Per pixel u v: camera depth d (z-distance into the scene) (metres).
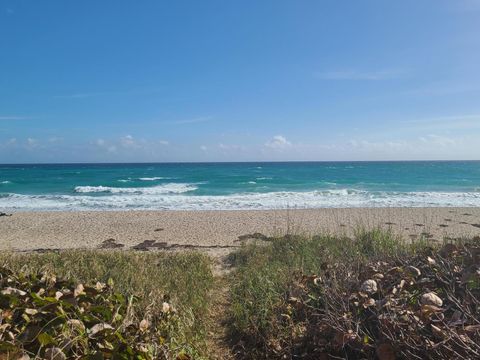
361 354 3.18
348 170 77.06
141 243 11.06
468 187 34.69
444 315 3.12
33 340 2.31
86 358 2.25
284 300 4.48
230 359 3.88
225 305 5.27
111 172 67.94
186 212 17.80
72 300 2.82
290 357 3.63
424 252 4.54
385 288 3.61
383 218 15.36
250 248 8.38
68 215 17.02
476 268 3.47
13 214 17.30
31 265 6.37
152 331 3.13
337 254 6.69
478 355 2.46
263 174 61.16
